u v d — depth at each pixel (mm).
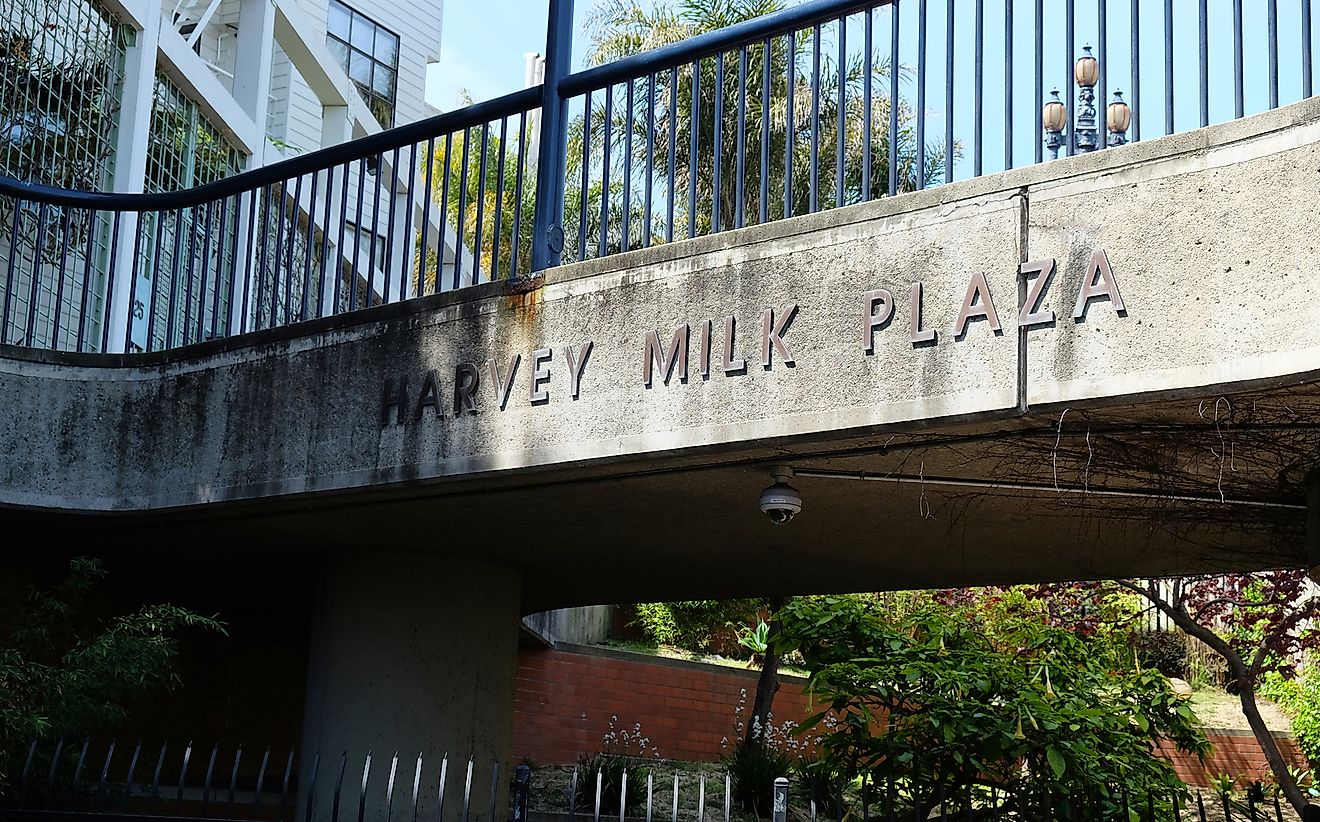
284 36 14727
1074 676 7855
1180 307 4477
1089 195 4723
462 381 6129
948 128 5227
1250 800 6812
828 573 8320
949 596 13195
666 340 5578
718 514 6758
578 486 6207
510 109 6488
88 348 9945
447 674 7785
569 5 6500
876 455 5480
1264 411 4824
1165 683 8195
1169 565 7465
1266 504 5844
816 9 5633
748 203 14219
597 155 14602
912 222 5070
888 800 6086
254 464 6707
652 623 19234
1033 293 4750
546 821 9594
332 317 6629
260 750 10523
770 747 13719
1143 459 5375
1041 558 7496
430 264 17734
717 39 5863
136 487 7062
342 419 6465
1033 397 4688
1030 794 7082
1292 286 4293
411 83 22172
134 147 10453
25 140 9578
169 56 11219
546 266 6188
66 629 8195
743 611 18703
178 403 7047
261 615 10711
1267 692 15398
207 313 11648
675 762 14656
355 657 7652
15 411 7117
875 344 5055
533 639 14938
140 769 9516
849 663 7465
